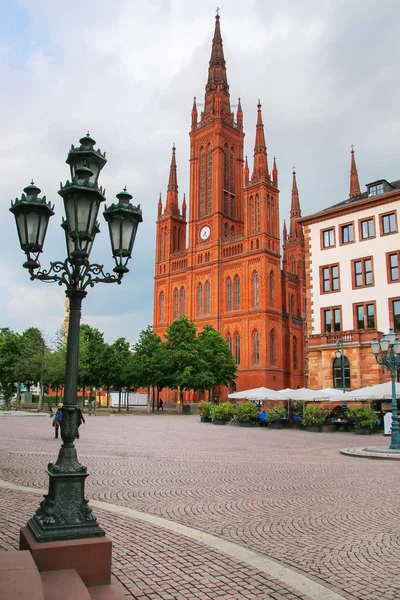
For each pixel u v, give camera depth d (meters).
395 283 49.00
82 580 6.12
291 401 65.12
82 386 83.38
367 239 51.31
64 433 7.11
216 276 101.44
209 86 115.56
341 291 52.59
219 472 18.03
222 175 107.50
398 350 25.80
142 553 8.36
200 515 11.31
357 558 8.41
